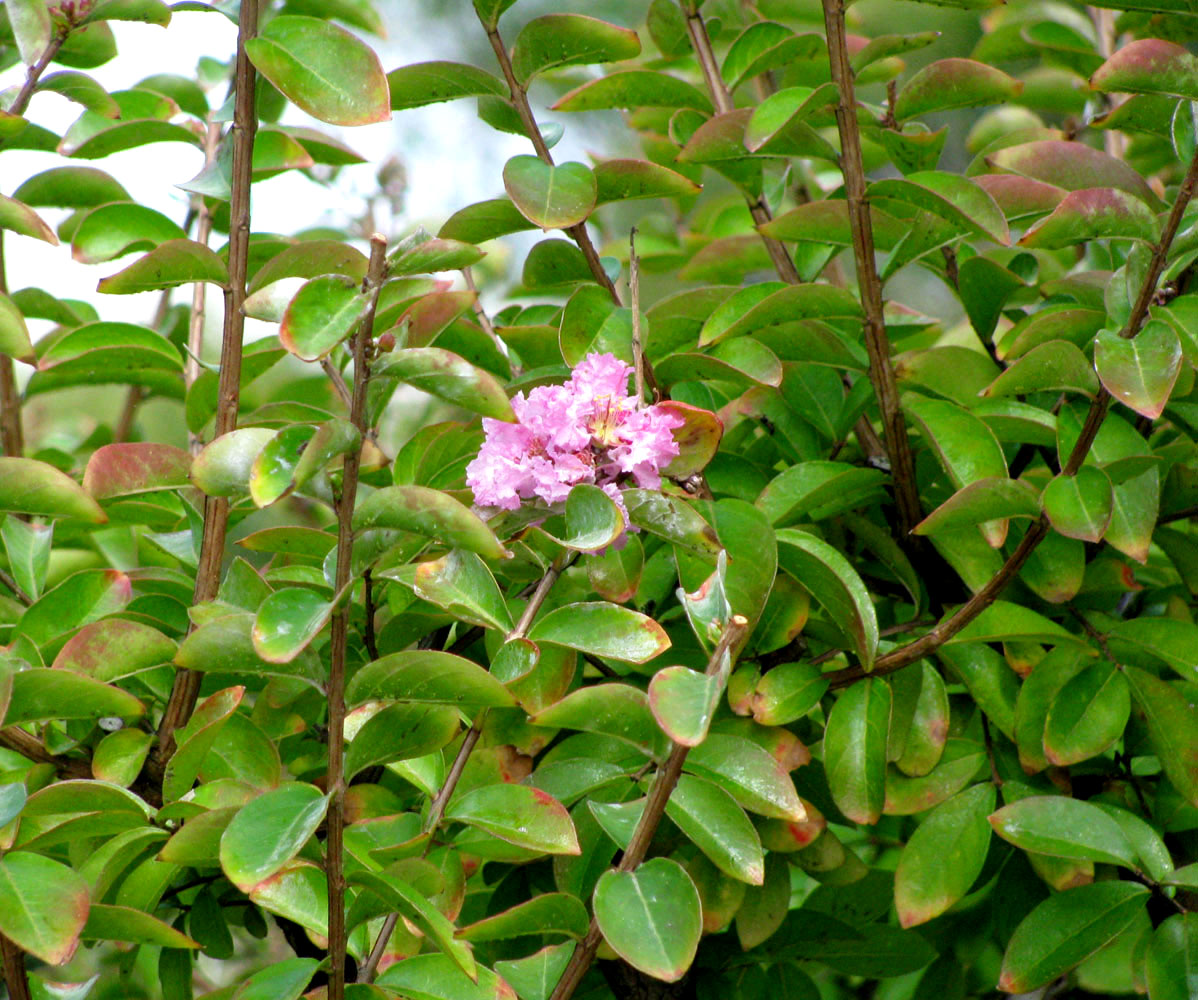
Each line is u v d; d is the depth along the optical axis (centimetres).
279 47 159
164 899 171
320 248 162
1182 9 164
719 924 164
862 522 169
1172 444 167
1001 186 169
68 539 176
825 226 169
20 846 155
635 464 156
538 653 155
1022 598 169
